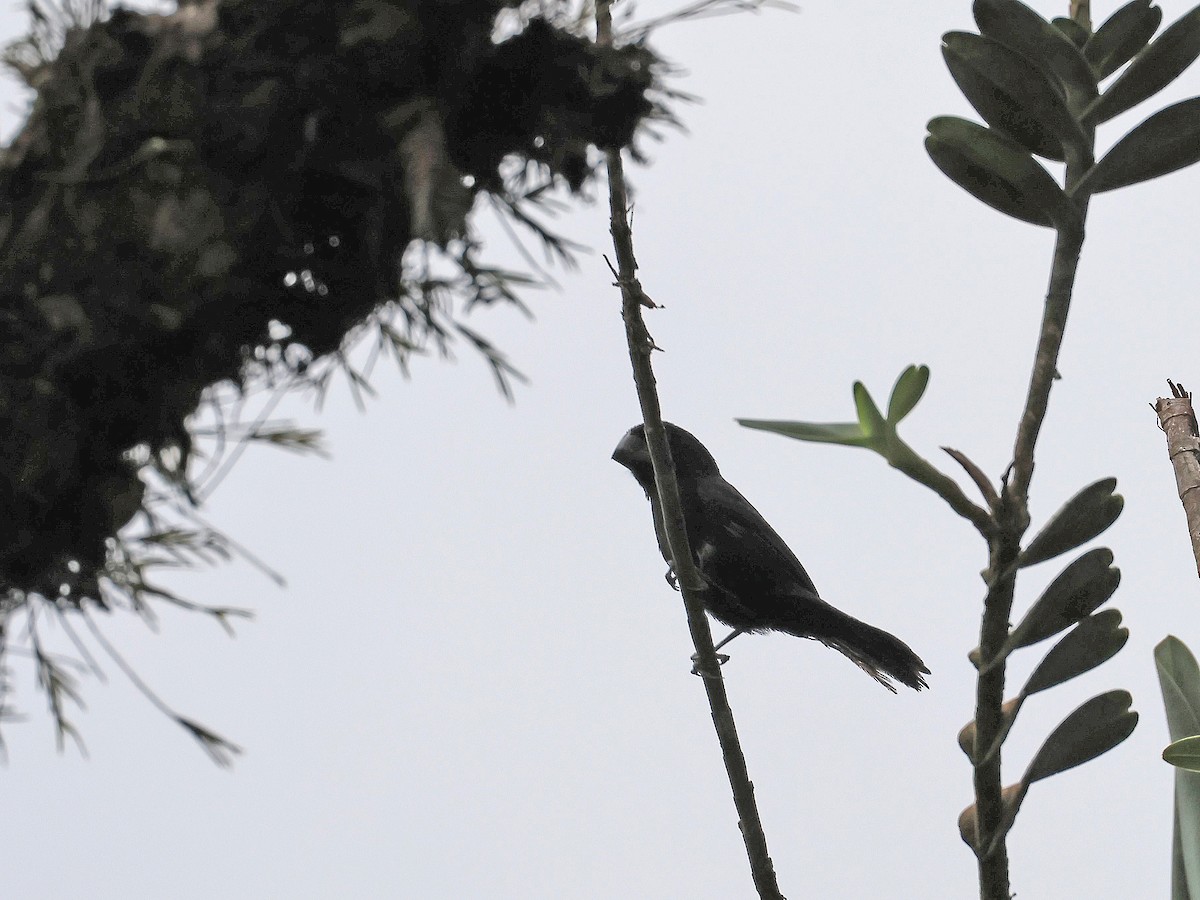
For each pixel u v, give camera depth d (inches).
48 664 224.8
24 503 207.0
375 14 201.3
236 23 205.6
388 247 213.2
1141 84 193.0
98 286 201.9
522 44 209.8
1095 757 210.7
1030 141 199.9
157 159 202.5
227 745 225.1
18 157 204.5
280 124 202.4
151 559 225.0
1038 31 194.5
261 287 210.8
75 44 206.5
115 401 207.5
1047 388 193.3
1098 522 191.5
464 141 212.8
